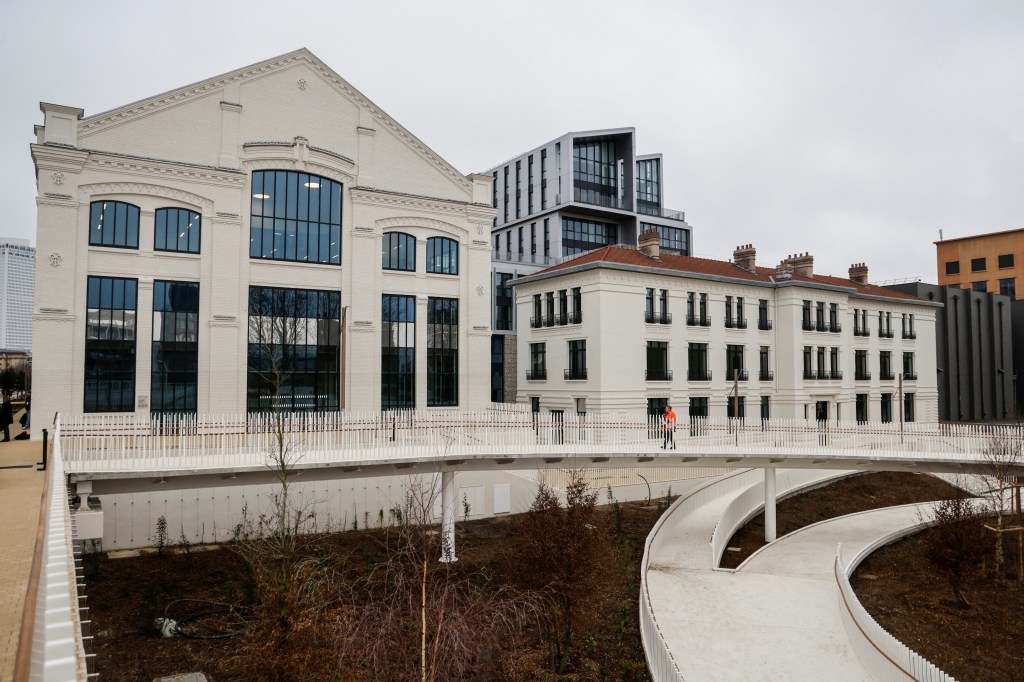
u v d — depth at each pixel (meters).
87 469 16.64
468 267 32.94
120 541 22.77
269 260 28.27
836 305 46.38
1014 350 67.88
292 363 28.59
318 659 10.45
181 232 26.70
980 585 21.69
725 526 26.00
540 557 15.12
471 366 32.62
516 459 23.39
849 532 27.56
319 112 29.77
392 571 19.42
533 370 41.66
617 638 16.61
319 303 29.42
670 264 40.66
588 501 16.86
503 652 14.42
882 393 49.50
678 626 17.61
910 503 33.97
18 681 2.95
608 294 36.97
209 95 27.39
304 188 29.23
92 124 25.16
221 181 27.20
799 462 26.48
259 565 13.14
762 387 43.41
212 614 16.78
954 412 59.50
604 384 36.34
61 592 5.19
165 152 26.41
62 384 24.11
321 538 23.36
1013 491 28.28
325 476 20.70
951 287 60.94
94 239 25.17
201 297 26.77
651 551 22.64
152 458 17.56
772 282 43.69
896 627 18.64
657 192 70.69
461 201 32.81
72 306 24.41
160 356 26.11
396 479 27.62
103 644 14.91
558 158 63.91
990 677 15.73
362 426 21.95
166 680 13.05
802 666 15.58
